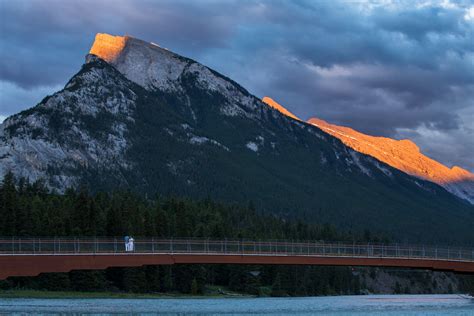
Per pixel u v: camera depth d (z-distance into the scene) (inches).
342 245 5383.9
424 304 7696.9
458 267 5654.5
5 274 4222.4
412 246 5876.0
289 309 6279.5
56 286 7652.6
